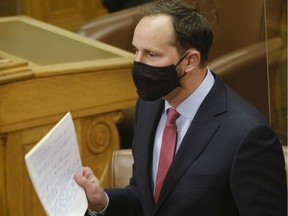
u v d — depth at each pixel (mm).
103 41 13984
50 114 9297
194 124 6395
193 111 6477
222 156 6184
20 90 8977
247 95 11609
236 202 6086
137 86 6418
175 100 6500
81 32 14062
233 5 11820
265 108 11469
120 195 6895
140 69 6270
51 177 5941
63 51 10477
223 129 6254
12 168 9211
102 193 6492
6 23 12469
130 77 9875
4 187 9227
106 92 9727
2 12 18750
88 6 20766
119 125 11414
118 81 9797
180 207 6289
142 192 6699
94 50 10547
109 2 16797
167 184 6359
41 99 9180
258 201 5988
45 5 19656
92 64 9539
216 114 6344
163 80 6250
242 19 11797
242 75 11547
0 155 9141
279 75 9227
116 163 8008
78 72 9398
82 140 9742
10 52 10328
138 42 6254
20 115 9047
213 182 6180
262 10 11609
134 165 7109
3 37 11414
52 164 5969
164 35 6172
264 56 11547
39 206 9500
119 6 16734
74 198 6156
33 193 9422
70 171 6242
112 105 9836
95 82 9586
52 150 5941
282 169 6199
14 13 18953
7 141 9094
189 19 6215
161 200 6387
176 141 6559
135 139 6934
